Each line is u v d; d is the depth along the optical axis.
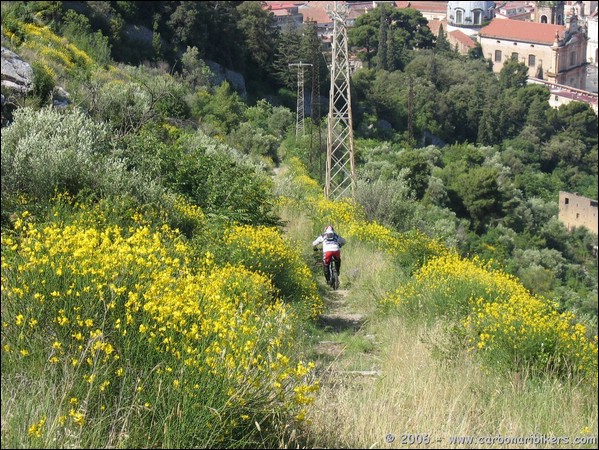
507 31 164.88
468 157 66.94
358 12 160.25
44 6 39.91
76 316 4.98
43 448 4.12
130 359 4.93
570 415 6.38
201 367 4.81
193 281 6.26
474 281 11.39
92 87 18.08
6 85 15.62
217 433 4.62
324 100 74.50
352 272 15.68
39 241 5.96
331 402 6.02
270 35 76.25
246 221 14.23
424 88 82.25
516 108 92.69
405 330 9.98
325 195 28.55
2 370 4.66
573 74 167.12
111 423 4.56
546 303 9.77
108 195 10.38
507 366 7.45
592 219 77.94
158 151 14.55
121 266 5.43
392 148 63.47
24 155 10.51
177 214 11.98
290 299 11.61
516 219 57.62
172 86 30.52
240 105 50.72
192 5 63.88
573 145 91.62
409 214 26.41
